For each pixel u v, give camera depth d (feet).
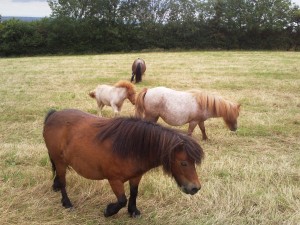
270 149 24.18
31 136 26.37
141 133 12.79
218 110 23.93
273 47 135.85
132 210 14.93
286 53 106.63
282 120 30.89
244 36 137.59
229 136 26.91
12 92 43.42
